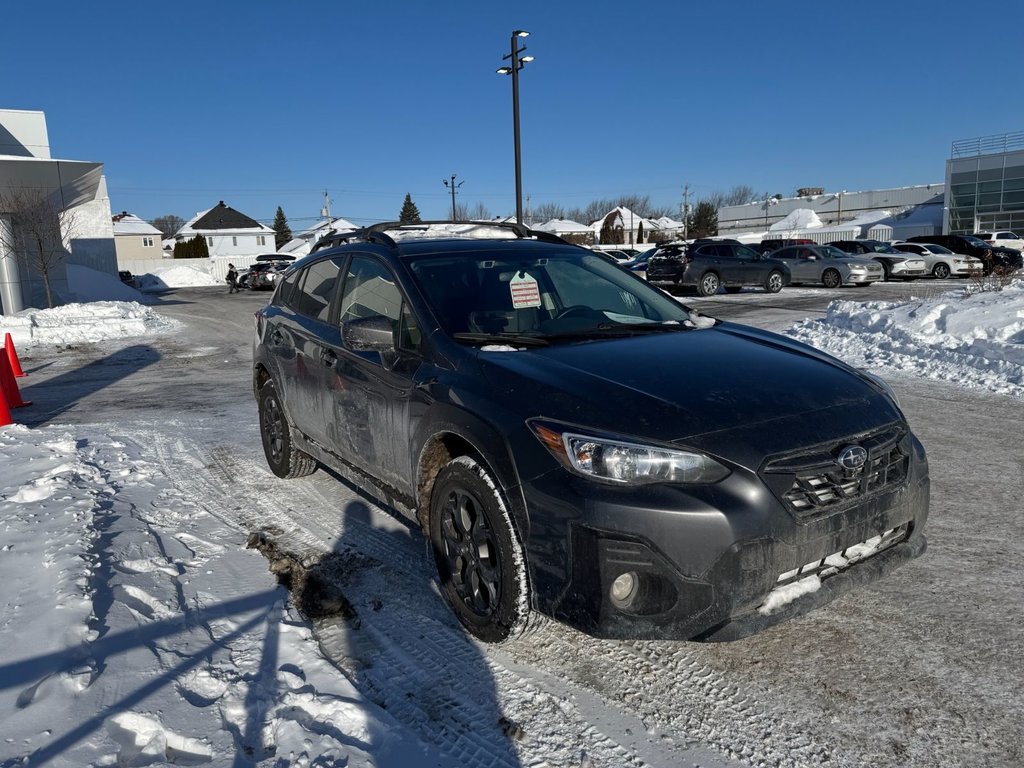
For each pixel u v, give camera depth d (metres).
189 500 5.05
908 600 3.40
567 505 2.63
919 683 2.78
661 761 2.40
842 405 2.95
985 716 2.57
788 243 31.41
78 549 3.82
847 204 77.12
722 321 4.23
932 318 11.02
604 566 2.56
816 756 2.41
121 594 3.43
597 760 2.41
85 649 2.90
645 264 28.58
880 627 3.18
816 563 2.70
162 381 10.76
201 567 3.90
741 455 2.61
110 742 2.36
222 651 2.99
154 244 74.19
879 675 2.83
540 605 2.78
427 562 3.94
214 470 5.79
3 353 8.99
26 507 4.61
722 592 2.53
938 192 70.25
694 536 2.51
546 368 3.09
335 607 3.43
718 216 90.88
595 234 78.06
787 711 2.64
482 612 3.08
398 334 3.78
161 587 3.58
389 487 3.81
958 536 4.11
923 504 3.02
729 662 2.96
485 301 3.76
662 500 2.53
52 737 2.36
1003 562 3.76
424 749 2.42
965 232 51.50
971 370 8.69
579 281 4.22
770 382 3.03
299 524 4.55
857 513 2.73
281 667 2.88
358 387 3.93
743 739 2.50
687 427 2.67
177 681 2.74
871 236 57.44
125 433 7.15
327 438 4.45
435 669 2.96
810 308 17.94
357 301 4.26
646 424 2.68
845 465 2.70
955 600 3.38
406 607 3.47
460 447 3.31
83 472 5.49
